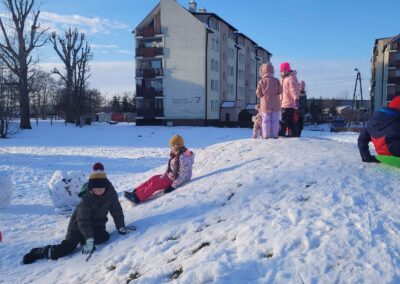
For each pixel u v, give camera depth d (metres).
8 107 29.36
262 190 5.12
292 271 3.33
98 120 72.56
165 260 4.01
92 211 5.05
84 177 7.95
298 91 9.03
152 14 50.06
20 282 4.42
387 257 3.32
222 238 4.10
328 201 4.47
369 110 66.50
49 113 77.62
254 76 71.50
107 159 16.19
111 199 5.12
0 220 7.18
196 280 3.47
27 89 36.66
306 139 7.88
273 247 3.66
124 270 4.11
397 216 4.00
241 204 4.88
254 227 4.09
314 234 3.72
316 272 3.28
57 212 7.65
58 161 15.50
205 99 49.00
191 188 5.95
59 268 4.65
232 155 7.34
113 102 99.75
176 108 49.94
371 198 4.48
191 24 48.62
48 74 55.12
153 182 6.36
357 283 3.10
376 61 57.12
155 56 50.09
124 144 23.38
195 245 4.11
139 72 50.88
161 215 5.22
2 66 34.69
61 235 6.04
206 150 8.37
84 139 27.23
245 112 51.69
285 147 7.15
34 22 36.03
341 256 3.41
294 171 5.57
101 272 4.22
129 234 5.02
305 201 4.58
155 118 50.44
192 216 4.96
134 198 6.37
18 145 22.64
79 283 4.13
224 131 35.28
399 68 54.41
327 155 6.34
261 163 6.30
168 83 49.97
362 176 5.18
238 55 62.22
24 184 10.78
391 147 5.27
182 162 6.34
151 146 22.05
